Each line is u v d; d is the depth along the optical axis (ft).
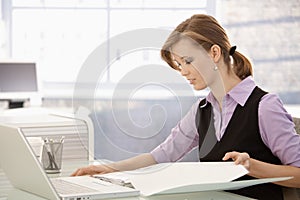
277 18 16.38
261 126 6.56
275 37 16.39
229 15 16.55
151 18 17.13
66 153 7.30
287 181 6.22
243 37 16.52
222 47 6.58
